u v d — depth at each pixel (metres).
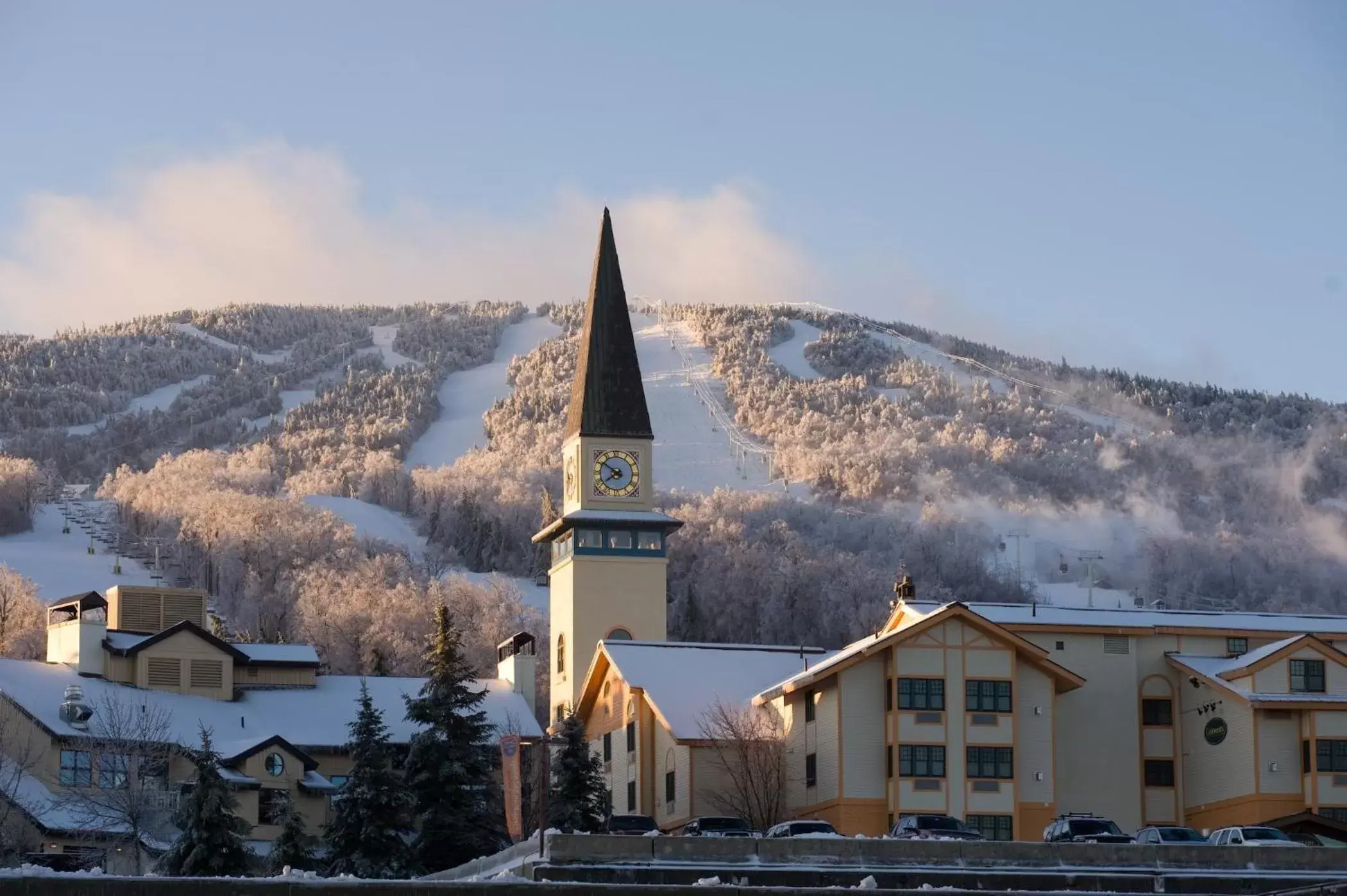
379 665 141.62
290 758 96.06
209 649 102.69
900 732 87.12
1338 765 87.88
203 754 75.31
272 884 49.50
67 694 92.19
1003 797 87.25
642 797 99.25
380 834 78.44
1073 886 59.84
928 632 88.38
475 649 186.75
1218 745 91.00
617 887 52.72
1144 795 92.62
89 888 48.16
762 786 91.25
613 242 134.50
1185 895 60.09
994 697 88.25
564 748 91.81
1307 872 61.84
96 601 101.25
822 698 89.88
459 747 86.75
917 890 55.41
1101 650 93.88
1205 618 96.31
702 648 104.31
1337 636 94.56
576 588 126.94
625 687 103.25
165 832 85.75
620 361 131.25
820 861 60.62
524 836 86.62
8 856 80.31
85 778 89.75
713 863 59.78
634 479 129.38
